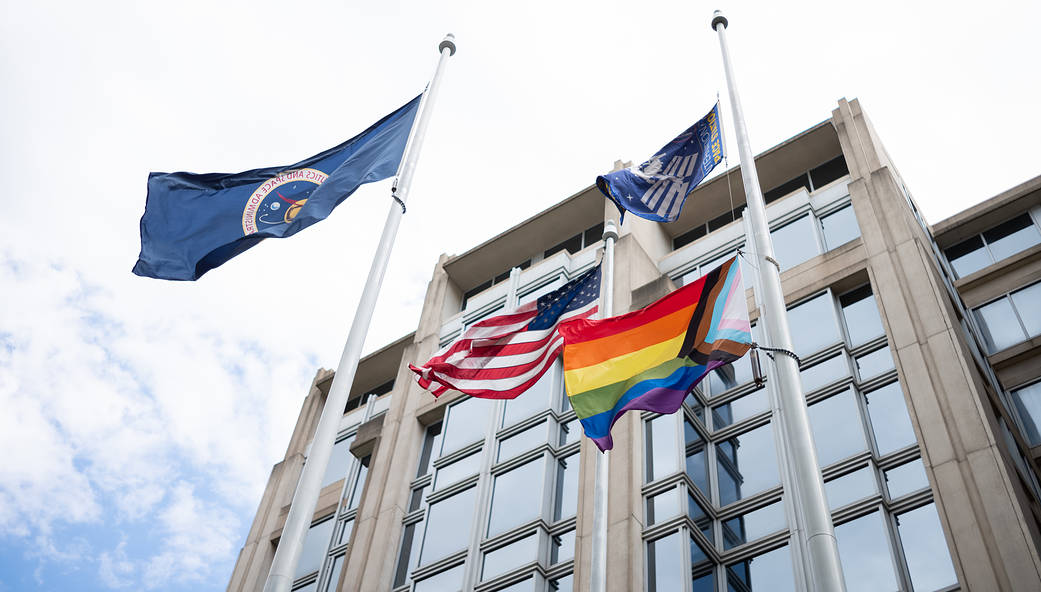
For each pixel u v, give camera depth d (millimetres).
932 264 32125
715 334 18016
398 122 24125
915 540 23688
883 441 26594
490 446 34656
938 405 25531
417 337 43969
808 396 28969
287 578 15125
